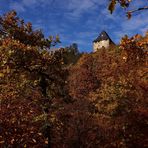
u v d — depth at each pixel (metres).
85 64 82.44
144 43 7.85
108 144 33.41
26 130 17.69
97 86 75.88
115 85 37.38
